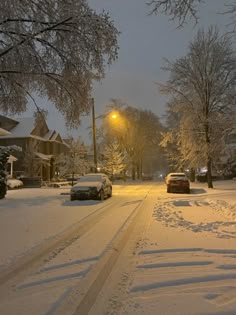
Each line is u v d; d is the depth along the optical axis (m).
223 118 26.69
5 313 4.79
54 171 57.31
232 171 47.66
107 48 12.85
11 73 13.05
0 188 22.70
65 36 12.70
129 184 50.16
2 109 14.27
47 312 4.80
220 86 30.72
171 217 13.51
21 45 12.42
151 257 7.59
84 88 13.98
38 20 12.33
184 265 6.93
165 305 4.97
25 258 7.66
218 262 7.08
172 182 29.30
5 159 23.45
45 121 15.30
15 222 12.90
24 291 5.63
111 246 8.71
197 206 17.64
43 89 14.23
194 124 31.58
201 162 32.50
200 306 4.90
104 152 58.75
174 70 31.72
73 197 21.80
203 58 31.02
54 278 6.27
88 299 5.25
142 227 11.45
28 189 33.62
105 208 17.55
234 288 5.59
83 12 12.45
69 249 8.47
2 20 11.95
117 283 5.95
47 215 14.88
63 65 13.27
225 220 12.59
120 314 4.71
